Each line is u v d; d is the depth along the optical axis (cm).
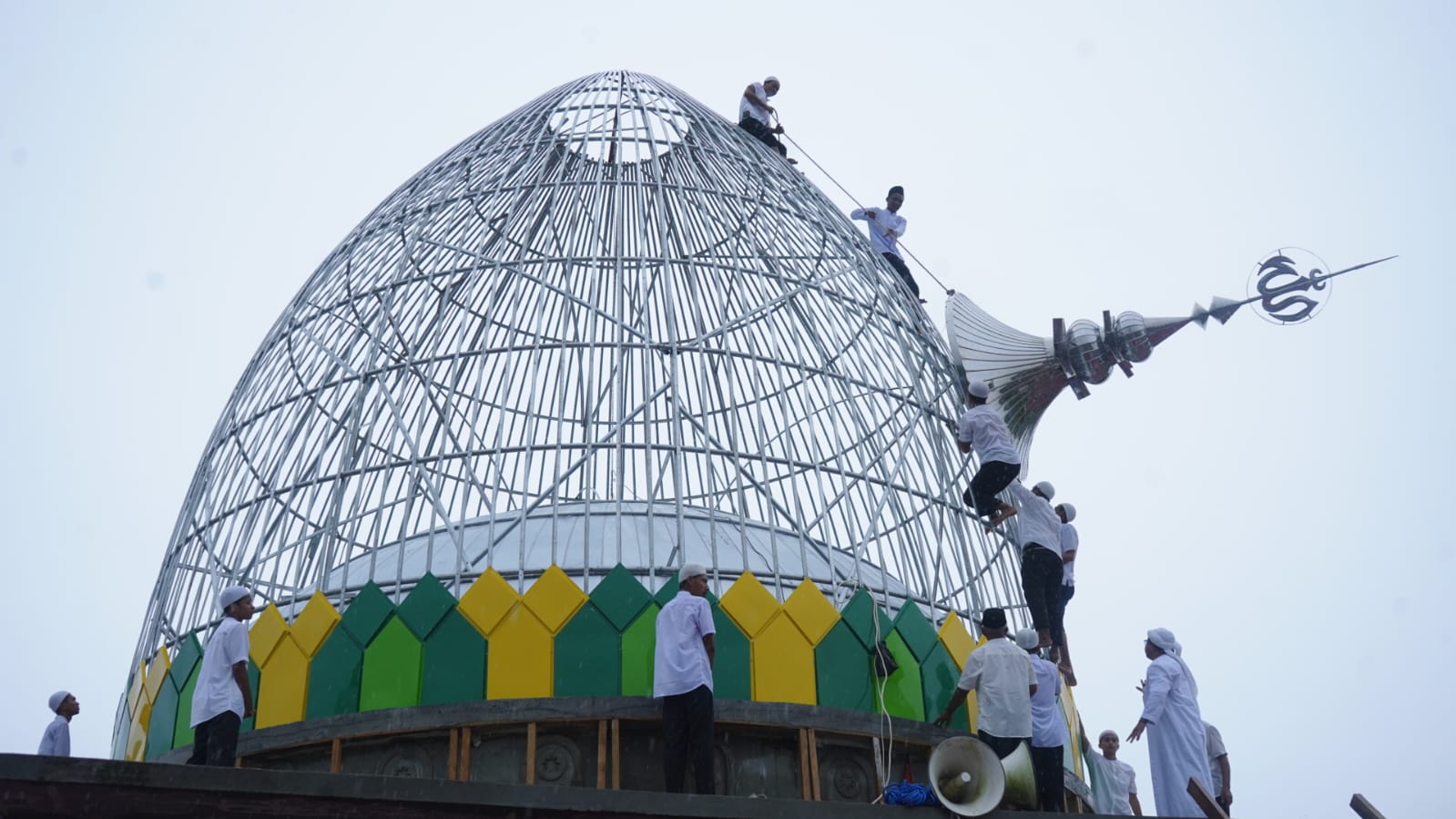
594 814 1421
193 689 1964
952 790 1562
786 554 2130
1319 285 2031
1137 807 2191
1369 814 1614
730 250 2280
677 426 1986
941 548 2106
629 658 1834
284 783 1355
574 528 2139
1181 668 1800
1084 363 2181
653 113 2425
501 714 1800
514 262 2159
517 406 2334
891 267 2438
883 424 2172
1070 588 2125
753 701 1828
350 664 1870
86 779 1316
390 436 2091
